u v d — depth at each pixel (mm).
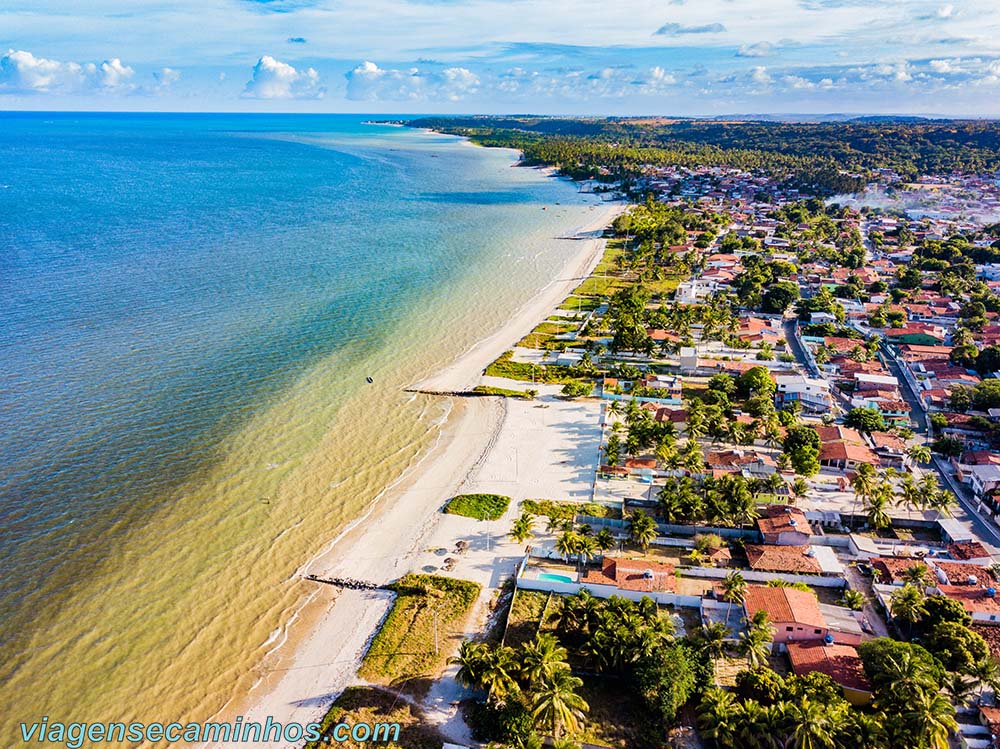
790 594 78062
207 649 75375
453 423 123500
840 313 180875
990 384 130875
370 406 127250
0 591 81062
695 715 66062
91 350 141750
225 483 102688
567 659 72812
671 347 154750
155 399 123938
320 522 95938
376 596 83438
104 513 94688
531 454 114188
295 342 151875
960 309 187125
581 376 142875
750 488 99438
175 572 85688
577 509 99312
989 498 100000
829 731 58125
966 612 75625
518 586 84000
